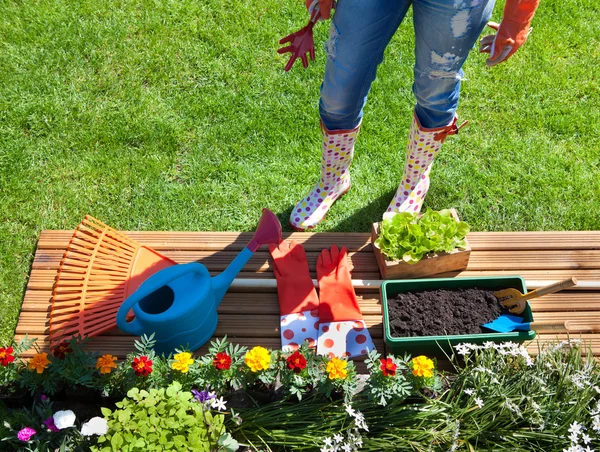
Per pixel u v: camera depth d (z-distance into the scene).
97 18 3.22
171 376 1.91
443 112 2.13
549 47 3.17
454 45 1.83
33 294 2.27
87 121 2.87
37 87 2.97
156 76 3.03
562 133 2.88
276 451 1.92
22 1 3.26
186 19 3.23
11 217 2.57
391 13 1.84
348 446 1.80
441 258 2.22
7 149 2.77
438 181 2.72
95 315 2.17
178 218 2.60
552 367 1.98
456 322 2.06
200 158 2.78
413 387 1.90
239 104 2.96
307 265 2.32
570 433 1.85
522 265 2.36
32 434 1.75
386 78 3.03
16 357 1.97
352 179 2.72
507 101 2.98
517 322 2.02
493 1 1.77
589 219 2.60
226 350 1.94
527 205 2.65
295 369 1.84
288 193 2.68
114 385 1.91
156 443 1.71
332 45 1.94
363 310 2.24
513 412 1.86
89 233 2.39
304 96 2.98
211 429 1.76
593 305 2.25
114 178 2.71
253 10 3.27
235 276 2.10
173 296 2.01
